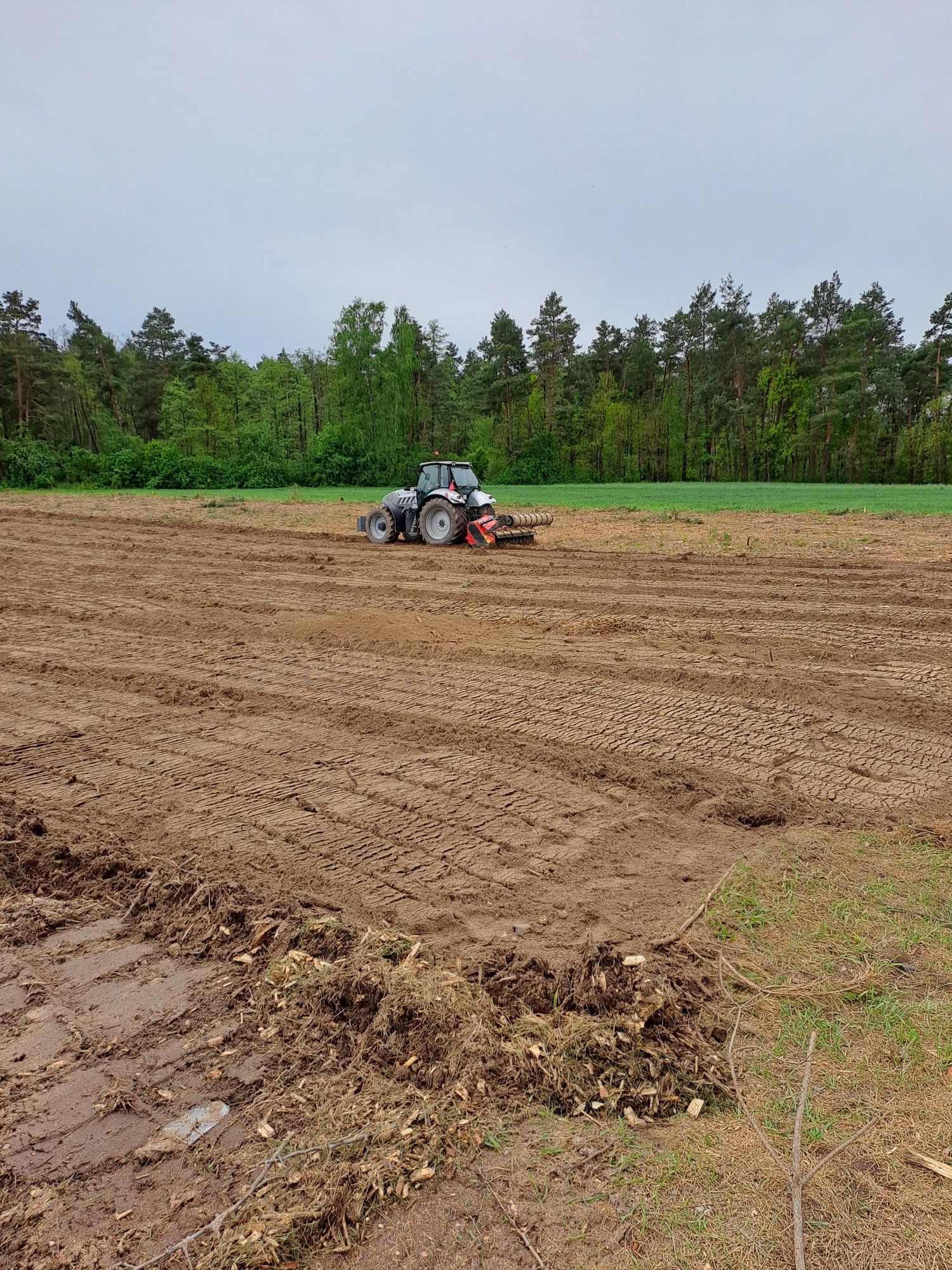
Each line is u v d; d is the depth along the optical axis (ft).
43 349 193.36
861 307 226.99
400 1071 9.68
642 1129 8.73
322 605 39.55
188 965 12.07
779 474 246.47
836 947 11.85
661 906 13.14
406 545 63.72
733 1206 7.69
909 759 19.52
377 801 17.35
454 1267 7.16
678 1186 7.94
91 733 21.70
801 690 25.03
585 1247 7.31
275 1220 7.59
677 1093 9.20
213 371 246.27
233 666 28.45
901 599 38.83
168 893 13.75
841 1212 7.57
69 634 33.76
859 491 141.90
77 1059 10.08
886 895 13.30
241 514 93.50
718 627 33.68
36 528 76.95
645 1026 10.09
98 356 236.43
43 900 13.97
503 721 22.44
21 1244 7.52
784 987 10.96
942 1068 9.42
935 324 223.71
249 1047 10.26
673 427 254.88
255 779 18.56
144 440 241.96
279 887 13.80
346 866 14.55
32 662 28.94
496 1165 8.27
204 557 57.31
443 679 26.68
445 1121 8.80
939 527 71.10
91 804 17.29
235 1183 8.14
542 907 13.16
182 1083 9.63
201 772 18.99
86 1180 8.25
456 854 14.99
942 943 11.94
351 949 11.87
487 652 29.96
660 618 35.65
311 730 21.88
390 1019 10.31
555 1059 9.53
